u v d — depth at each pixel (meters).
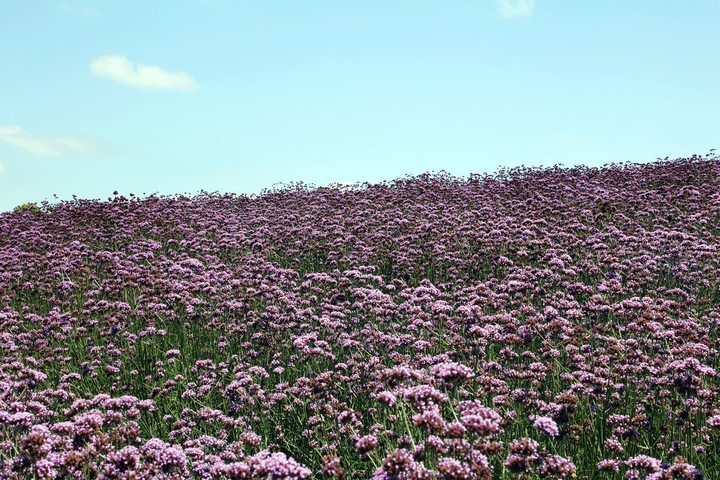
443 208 25.17
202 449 6.93
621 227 19.30
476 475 4.80
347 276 15.23
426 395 5.18
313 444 7.23
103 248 21.19
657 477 5.61
